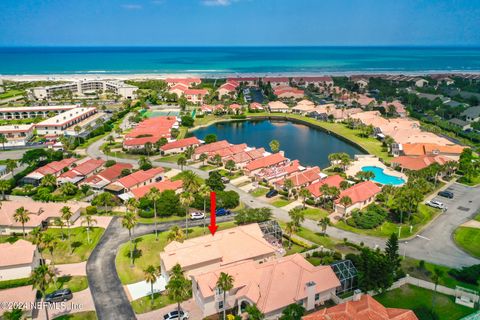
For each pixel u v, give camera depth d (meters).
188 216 130.00
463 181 161.00
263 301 80.31
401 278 93.62
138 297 88.31
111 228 121.06
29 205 124.50
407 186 133.62
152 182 158.50
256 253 97.69
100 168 173.25
